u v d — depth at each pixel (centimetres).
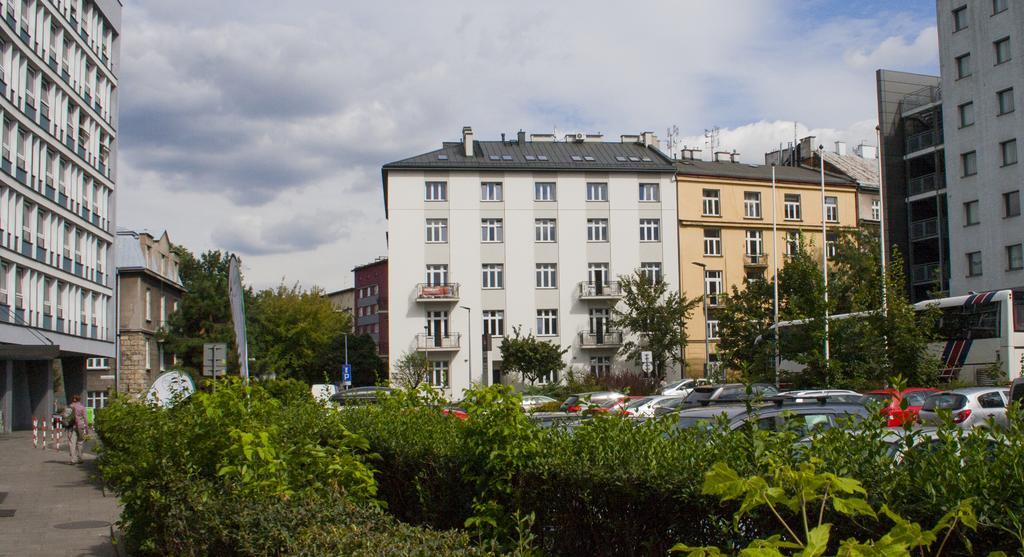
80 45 4803
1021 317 2816
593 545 548
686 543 470
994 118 4953
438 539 441
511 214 6062
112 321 5409
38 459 2466
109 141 5369
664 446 535
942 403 2016
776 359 3072
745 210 6462
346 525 486
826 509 402
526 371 5609
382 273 11425
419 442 778
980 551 357
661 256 6222
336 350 8756
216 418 817
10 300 3881
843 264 5503
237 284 1462
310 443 733
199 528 608
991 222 4959
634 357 5675
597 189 6200
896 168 6053
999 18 4928
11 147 3875
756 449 458
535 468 602
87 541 1141
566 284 6078
